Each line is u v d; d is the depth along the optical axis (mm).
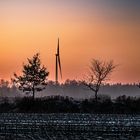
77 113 133000
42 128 98688
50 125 103125
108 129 98000
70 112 135875
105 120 113312
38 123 106875
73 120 112812
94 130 96438
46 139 86562
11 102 140375
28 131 94750
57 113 132125
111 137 89125
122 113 134625
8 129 96875
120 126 102625
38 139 86500
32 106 137250
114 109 136250
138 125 104875
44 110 136125
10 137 88000
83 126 101938
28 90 144125
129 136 90250
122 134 92312
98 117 120688
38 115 125250
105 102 139750
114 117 121250
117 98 141250
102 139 87000
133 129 98125
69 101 140375
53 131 94938
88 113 133250
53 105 137625
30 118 116625
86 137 88875
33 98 139625
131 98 141000
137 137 89250
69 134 91750
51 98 141000
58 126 101500
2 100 141500
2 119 113438
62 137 88625
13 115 124125
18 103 138375
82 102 140125
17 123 106250
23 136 89000
